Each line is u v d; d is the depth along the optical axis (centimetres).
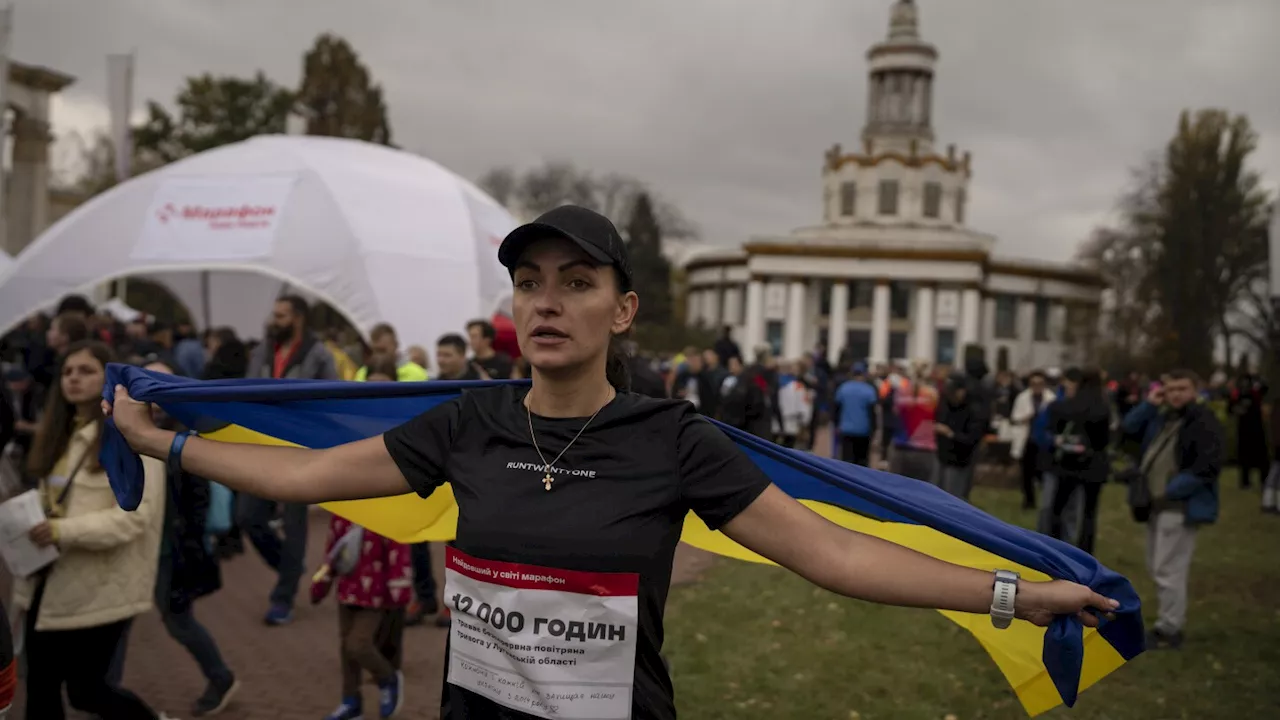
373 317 1330
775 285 7844
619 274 186
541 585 177
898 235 8138
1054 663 186
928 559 183
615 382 208
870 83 8625
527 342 183
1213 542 1120
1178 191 4581
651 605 179
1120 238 5400
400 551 489
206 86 4988
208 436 273
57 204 4362
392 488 197
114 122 2206
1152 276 4672
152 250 1340
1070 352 5394
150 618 691
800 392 1866
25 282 1349
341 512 324
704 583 859
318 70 5516
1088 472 906
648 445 182
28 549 367
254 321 1994
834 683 595
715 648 665
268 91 5106
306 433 267
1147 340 4419
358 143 1562
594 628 177
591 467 181
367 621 485
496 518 181
